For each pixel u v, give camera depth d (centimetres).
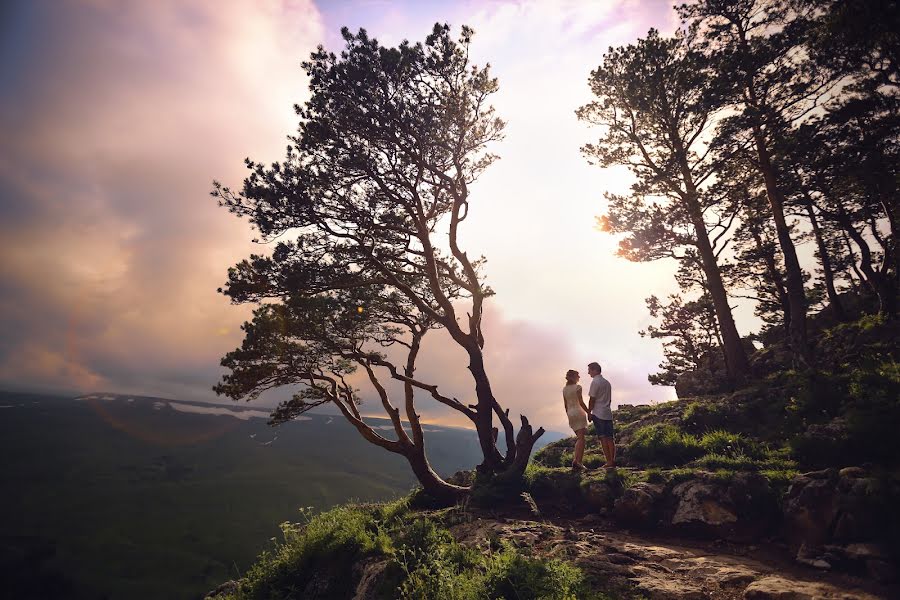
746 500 794
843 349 1688
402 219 1591
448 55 1432
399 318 1656
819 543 667
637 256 2477
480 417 1356
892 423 838
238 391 1477
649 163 2325
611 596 576
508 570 613
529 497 985
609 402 1138
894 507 625
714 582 605
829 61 1691
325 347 1498
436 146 1475
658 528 853
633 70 2152
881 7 1388
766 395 1362
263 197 1409
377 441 1405
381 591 736
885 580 554
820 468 843
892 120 1541
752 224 2653
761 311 3344
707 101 1967
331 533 1066
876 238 2439
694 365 3694
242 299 1472
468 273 1533
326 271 1429
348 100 1436
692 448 1155
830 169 1892
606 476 1022
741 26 2105
